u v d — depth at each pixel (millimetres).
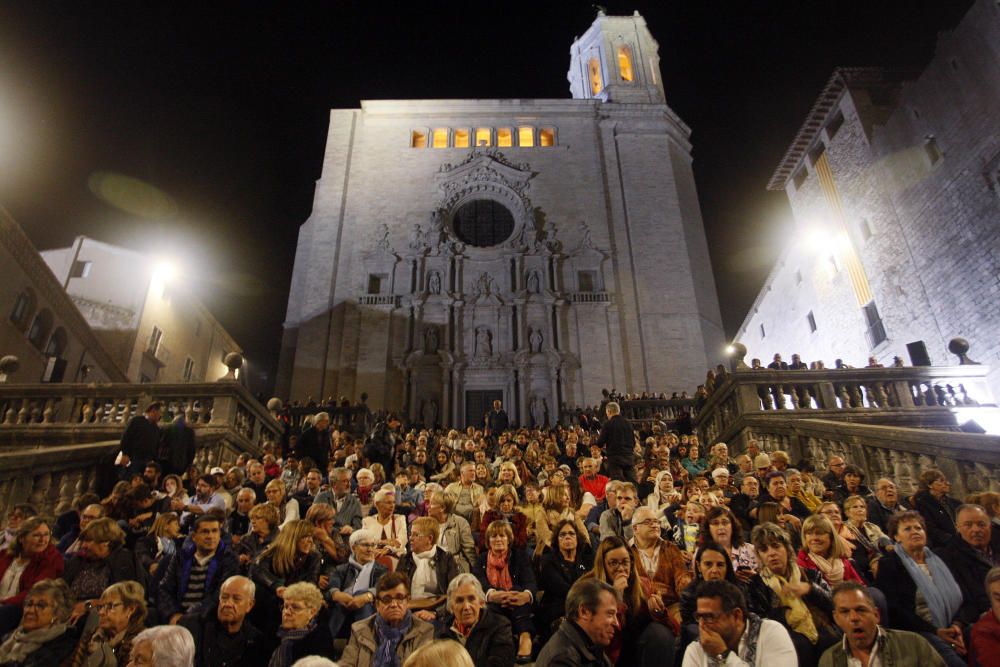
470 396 32250
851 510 8164
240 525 9289
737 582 6363
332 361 32812
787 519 8047
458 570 7566
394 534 8555
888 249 26344
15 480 10125
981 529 6621
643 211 37219
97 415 15852
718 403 18547
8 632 6316
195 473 12078
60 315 27047
